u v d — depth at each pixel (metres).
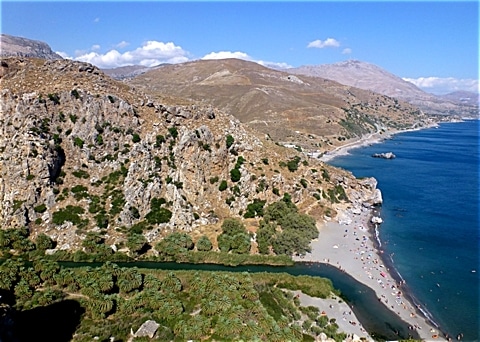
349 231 143.12
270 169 158.38
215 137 153.25
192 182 142.38
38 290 90.94
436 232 145.12
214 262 116.94
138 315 83.06
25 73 158.62
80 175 140.12
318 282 103.75
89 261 114.00
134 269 96.62
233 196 144.62
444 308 95.94
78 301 85.81
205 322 79.00
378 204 177.88
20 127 136.50
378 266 117.81
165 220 131.25
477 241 136.75
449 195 196.88
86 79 164.88
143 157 143.25
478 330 87.31
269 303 90.31
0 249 116.19
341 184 178.25
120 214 130.12
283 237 123.81
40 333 74.38
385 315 92.69
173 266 114.62
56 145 138.88
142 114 159.12
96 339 74.62
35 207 126.81
